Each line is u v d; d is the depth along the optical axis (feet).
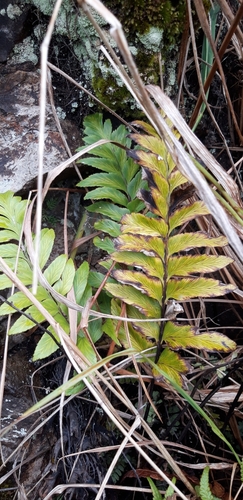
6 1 1.72
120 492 1.65
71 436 1.56
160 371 1.25
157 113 1.05
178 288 1.35
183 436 1.57
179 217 1.37
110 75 1.66
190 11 1.51
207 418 1.23
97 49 1.63
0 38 1.77
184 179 1.37
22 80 1.80
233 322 1.94
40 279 1.34
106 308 1.54
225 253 1.71
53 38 1.77
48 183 1.35
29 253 1.36
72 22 1.68
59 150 1.71
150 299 1.40
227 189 1.38
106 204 1.60
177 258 1.36
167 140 1.14
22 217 1.48
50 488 1.56
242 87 1.86
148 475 1.53
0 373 1.65
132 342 1.45
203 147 1.34
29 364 1.74
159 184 1.38
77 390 1.44
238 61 1.87
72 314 1.41
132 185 1.61
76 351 1.29
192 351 1.82
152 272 1.36
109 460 1.63
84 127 1.81
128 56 0.85
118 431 1.72
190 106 1.88
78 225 1.85
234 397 1.61
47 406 1.53
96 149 1.63
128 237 1.35
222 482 1.66
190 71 1.85
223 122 1.94
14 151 1.69
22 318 1.39
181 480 1.45
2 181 1.64
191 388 1.72
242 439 1.75
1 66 1.80
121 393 1.42
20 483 1.58
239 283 1.81
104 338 1.78
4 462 1.46
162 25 1.58
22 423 1.63
